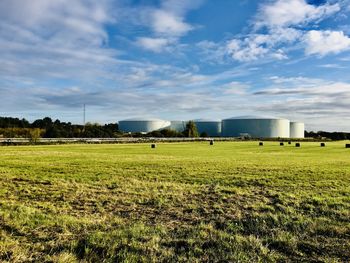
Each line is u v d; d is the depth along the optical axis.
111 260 5.73
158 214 9.01
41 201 10.46
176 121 143.62
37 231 7.22
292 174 17.42
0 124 103.38
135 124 135.88
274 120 128.62
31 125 111.44
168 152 36.97
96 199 10.73
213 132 139.25
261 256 5.95
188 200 10.79
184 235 7.07
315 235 7.11
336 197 11.29
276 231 7.42
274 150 43.69
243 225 7.95
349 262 5.67
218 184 14.14
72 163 22.58
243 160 26.47
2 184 13.62
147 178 15.92
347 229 7.39
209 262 5.73
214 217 8.61
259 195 11.74
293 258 5.90
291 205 10.02
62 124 112.19
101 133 89.19
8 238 6.64
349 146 53.78
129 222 8.12
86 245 6.34
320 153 37.50
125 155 31.19
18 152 33.72
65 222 7.80
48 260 5.65
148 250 6.15
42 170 18.58
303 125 150.00
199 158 28.27
